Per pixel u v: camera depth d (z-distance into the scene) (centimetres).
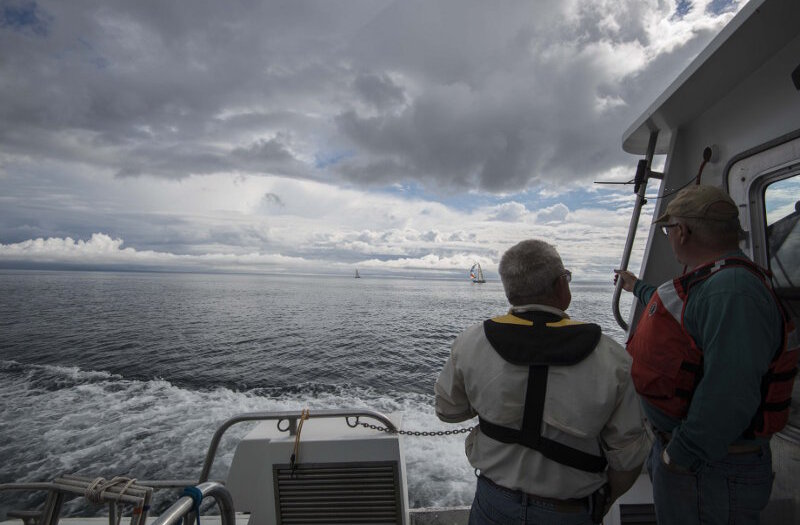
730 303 118
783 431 188
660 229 264
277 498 221
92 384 1362
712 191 137
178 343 2352
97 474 702
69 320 3309
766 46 181
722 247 135
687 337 134
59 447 798
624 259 269
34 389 1279
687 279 135
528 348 120
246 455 222
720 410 113
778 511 189
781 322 125
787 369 130
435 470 645
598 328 124
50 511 139
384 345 2425
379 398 1240
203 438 840
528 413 119
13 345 2147
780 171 195
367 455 218
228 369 1688
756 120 203
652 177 269
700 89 217
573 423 115
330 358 1989
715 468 136
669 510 148
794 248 193
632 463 117
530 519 120
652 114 247
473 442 138
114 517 135
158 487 216
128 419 964
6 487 142
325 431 229
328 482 220
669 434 148
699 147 247
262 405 1134
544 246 132
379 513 219
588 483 119
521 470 121
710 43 187
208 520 244
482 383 126
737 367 113
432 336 2834
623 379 116
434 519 262
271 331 3016
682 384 137
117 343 2277
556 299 131
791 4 150
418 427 902
